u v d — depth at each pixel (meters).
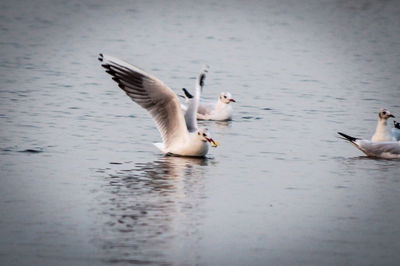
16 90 26.44
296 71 33.41
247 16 51.91
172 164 17.53
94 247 12.74
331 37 44.69
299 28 47.66
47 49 37.62
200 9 54.50
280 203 15.07
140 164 17.44
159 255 12.55
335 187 16.19
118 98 25.56
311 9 55.12
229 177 16.66
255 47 40.47
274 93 27.95
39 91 26.41
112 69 16.62
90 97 25.59
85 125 21.28
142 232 13.43
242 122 22.94
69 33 43.28
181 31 45.19
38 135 19.92
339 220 14.29
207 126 22.23
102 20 48.56
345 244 13.25
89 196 15.10
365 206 15.05
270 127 22.17
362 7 56.09
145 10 53.34
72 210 14.35
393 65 35.94
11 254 12.41
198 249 12.82
